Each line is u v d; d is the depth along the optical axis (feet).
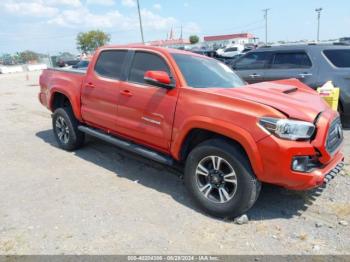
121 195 13.94
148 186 14.87
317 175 10.94
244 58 27.91
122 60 15.97
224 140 11.81
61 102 20.26
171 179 15.66
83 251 10.20
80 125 19.01
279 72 25.43
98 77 16.90
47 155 19.17
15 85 68.59
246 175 11.23
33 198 13.66
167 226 11.59
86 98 17.56
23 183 15.19
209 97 12.18
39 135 23.95
